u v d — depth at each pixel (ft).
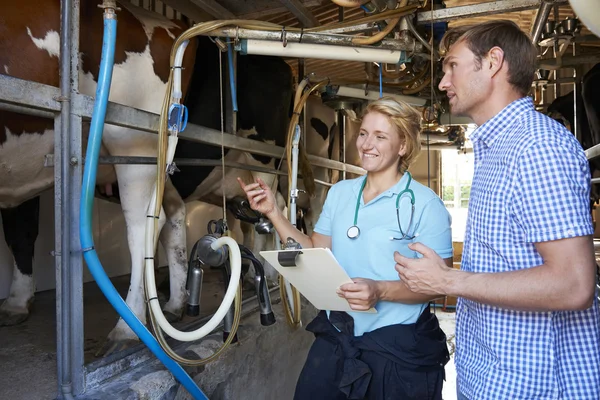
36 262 12.45
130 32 7.17
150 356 6.56
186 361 5.97
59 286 5.22
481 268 3.70
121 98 6.97
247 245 13.26
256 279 6.14
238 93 10.30
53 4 6.08
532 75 3.75
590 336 3.54
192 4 10.17
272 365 9.22
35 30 5.88
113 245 14.74
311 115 16.46
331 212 5.60
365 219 5.03
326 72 22.58
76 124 5.24
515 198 3.38
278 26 6.79
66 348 5.24
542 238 3.17
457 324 4.17
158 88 7.52
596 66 12.91
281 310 10.27
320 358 5.04
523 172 3.30
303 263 4.50
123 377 5.96
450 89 3.97
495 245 3.56
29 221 9.26
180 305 8.64
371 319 4.89
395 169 5.14
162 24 7.88
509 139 3.55
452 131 21.03
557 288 3.07
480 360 3.76
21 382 6.02
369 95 12.17
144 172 7.22
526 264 3.44
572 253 3.09
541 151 3.25
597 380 3.50
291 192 8.54
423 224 4.83
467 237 3.94
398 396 4.64
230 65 7.30
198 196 10.93
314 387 4.97
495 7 7.64
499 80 3.74
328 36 6.90
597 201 16.21
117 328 6.71
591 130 13.80
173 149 6.03
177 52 6.12
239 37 6.71
